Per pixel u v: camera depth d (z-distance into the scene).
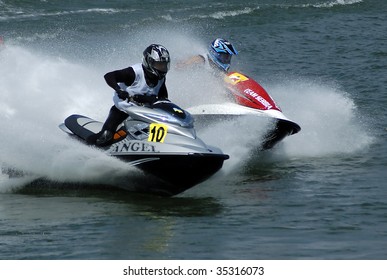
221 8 113.75
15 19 96.12
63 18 98.81
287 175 38.66
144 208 32.31
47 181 36.06
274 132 40.78
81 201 33.69
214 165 32.75
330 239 27.48
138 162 33.12
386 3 125.94
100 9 107.62
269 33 96.38
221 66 43.84
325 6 120.62
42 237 27.94
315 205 32.59
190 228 29.06
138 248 26.50
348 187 35.84
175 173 32.84
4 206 32.88
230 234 28.23
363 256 25.45
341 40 92.31
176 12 108.88
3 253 26.02
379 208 31.83
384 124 50.53
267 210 31.81
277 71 72.50
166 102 33.62
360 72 71.94
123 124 34.12
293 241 27.28
